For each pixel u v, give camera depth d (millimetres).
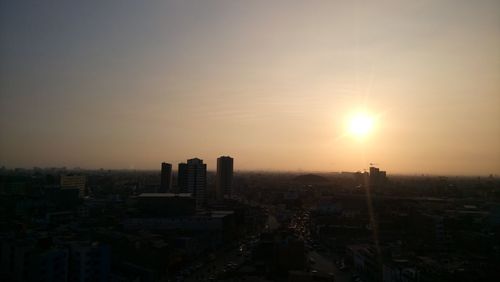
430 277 121250
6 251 126188
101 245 136750
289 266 162125
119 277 142875
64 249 128125
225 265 190875
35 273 117938
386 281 145625
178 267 180125
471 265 131250
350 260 196375
